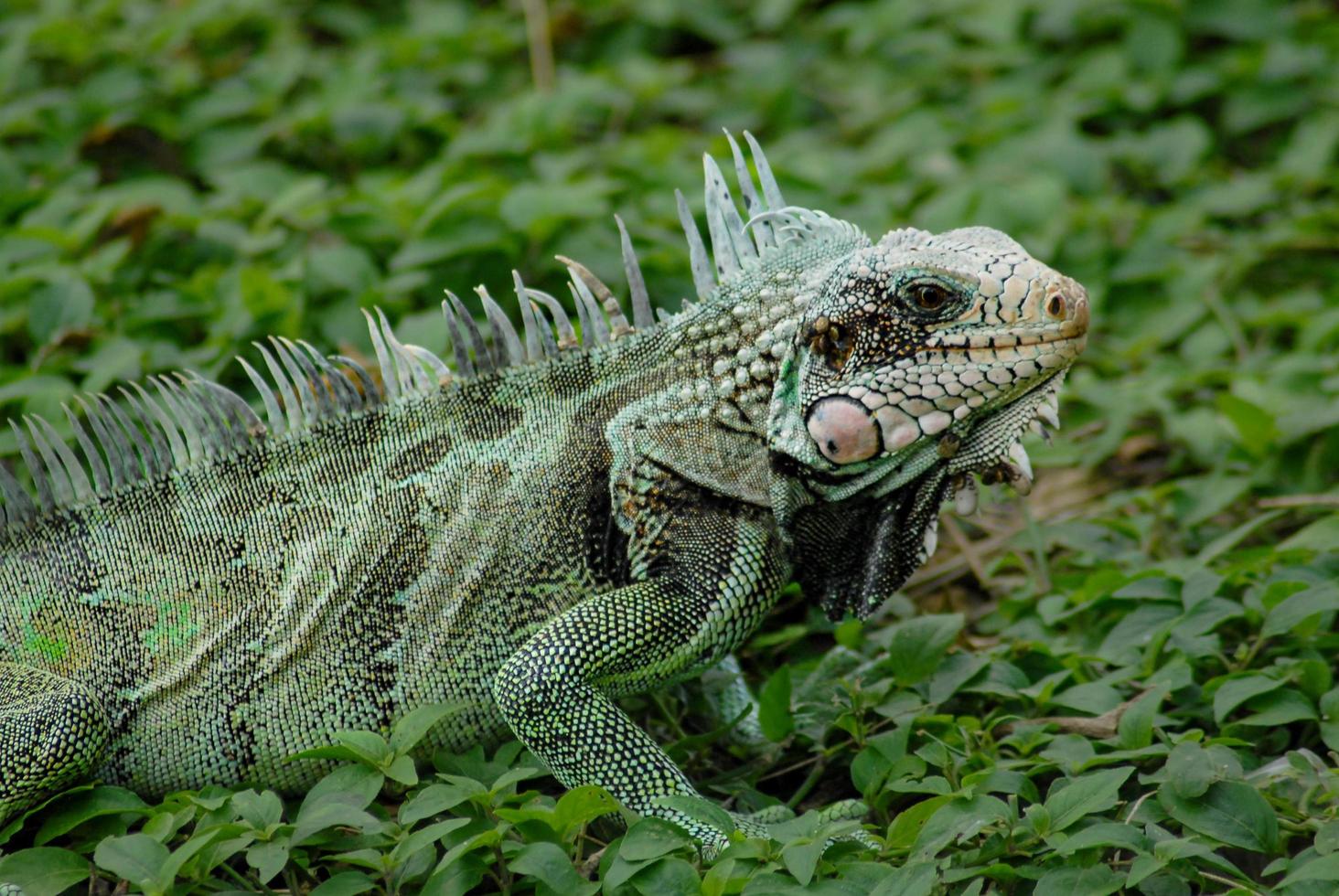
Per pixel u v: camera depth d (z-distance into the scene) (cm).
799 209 793
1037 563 1005
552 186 1228
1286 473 1060
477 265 1201
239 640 777
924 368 719
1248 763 763
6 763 729
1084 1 1745
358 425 811
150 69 1552
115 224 1262
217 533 794
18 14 1764
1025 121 1583
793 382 757
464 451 797
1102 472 1170
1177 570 927
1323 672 795
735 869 665
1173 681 808
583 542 786
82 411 1037
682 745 820
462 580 780
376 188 1366
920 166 1501
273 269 1230
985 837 706
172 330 1158
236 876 705
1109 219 1377
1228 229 1479
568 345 818
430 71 1700
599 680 750
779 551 789
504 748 780
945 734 809
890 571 788
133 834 711
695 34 1895
